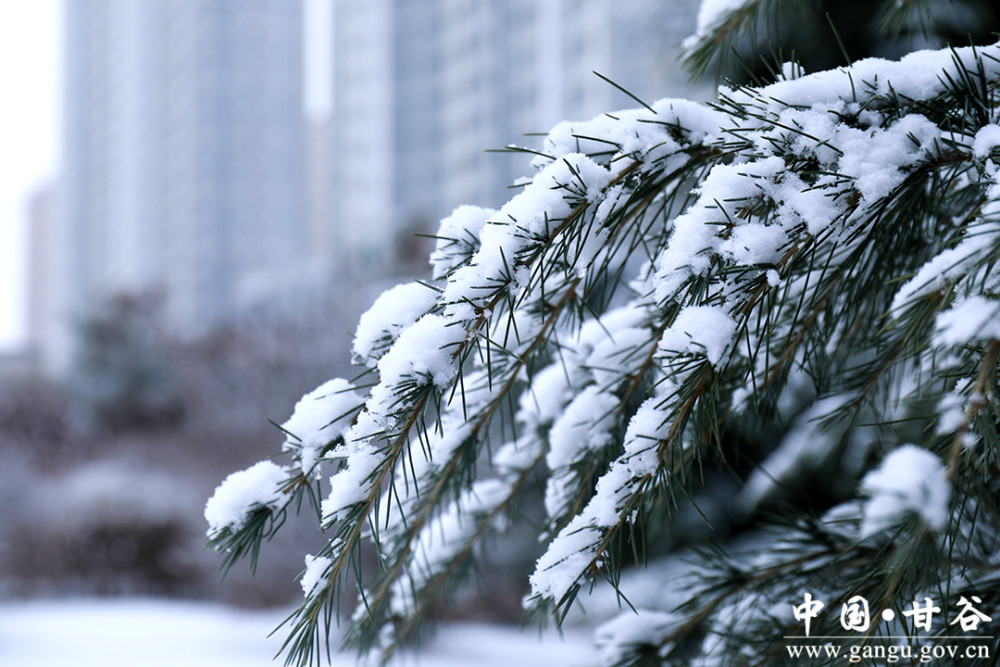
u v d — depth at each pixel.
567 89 15.19
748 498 2.43
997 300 0.95
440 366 1.00
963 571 1.11
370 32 26.47
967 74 1.04
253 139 36.16
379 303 1.05
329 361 9.97
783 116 1.05
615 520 1.03
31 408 13.65
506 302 1.05
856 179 1.02
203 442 10.13
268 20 36.78
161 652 6.26
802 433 2.30
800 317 1.16
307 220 37.47
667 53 3.47
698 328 1.01
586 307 1.13
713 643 1.24
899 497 0.87
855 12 2.36
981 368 0.94
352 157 27.41
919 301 1.02
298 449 1.05
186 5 36.75
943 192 1.10
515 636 5.78
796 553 1.25
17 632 7.12
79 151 44.44
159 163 38.44
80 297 17.97
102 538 8.77
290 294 13.57
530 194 1.03
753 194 1.02
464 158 23.58
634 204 1.07
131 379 14.02
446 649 5.58
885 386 1.21
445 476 1.15
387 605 1.26
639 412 1.06
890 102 1.05
